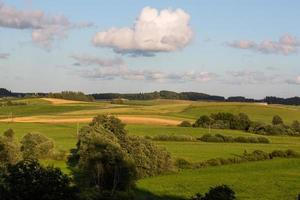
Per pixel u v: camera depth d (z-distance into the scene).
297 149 115.12
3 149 65.00
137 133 138.00
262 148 116.19
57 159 87.50
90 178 57.50
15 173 26.53
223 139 131.88
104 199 50.34
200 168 87.31
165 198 60.34
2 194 25.86
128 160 58.16
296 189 68.12
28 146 86.38
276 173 82.50
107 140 59.62
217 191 29.59
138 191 63.94
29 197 26.11
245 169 87.12
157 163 78.19
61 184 27.14
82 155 62.03
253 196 62.88
